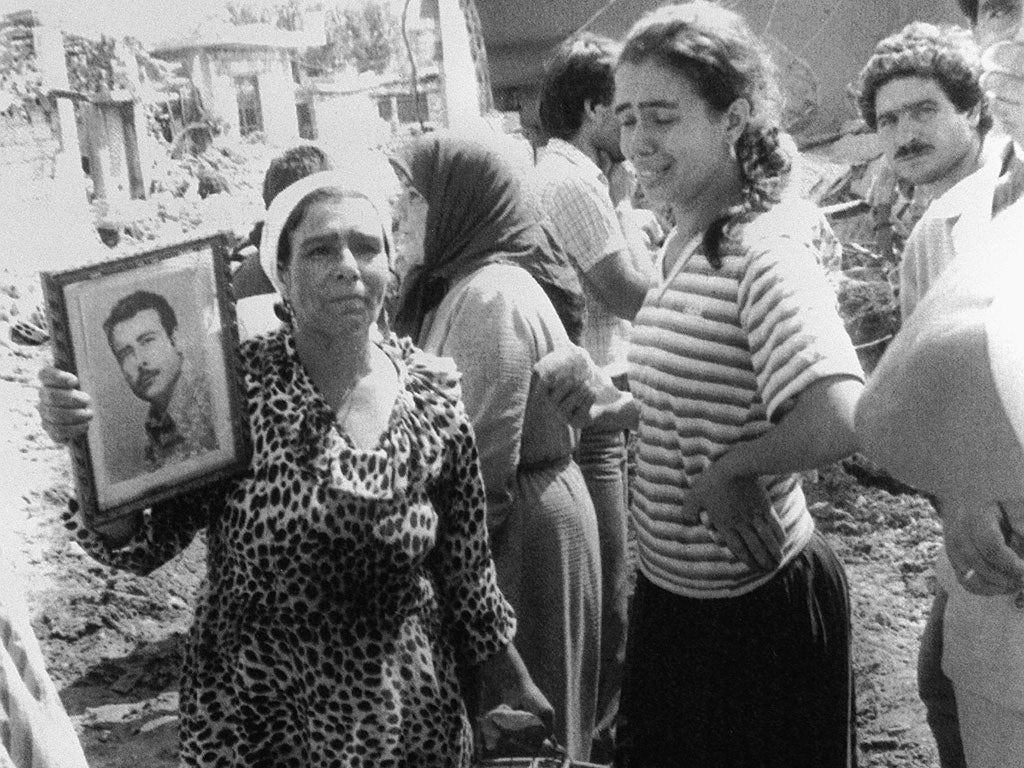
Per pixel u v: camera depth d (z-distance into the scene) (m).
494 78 8.56
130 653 4.68
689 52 2.30
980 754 2.16
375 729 2.36
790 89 8.77
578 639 3.20
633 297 3.92
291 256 2.33
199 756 2.38
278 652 2.35
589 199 3.88
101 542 2.39
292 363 2.37
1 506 5.21
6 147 5.66
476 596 2.58
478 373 2.94
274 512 2.30
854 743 2.56
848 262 6.86
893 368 1.75
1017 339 1.62
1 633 1.55
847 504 5.70
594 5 8.45
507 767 2.79
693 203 2.42
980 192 2.56
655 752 2.56
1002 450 1.68
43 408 2.24
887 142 3.34
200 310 2.29
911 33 3.30
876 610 4.88
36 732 1.52
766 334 2.23
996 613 2.08
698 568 2.43
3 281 5.64
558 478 3.15
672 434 2.44
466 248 3.07
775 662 2.41
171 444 2.29
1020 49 1.85
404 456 2.37
